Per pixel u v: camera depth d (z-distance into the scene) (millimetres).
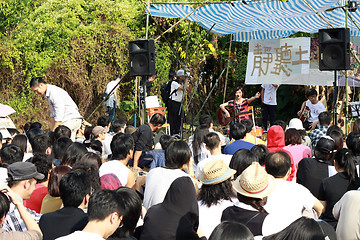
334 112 7926
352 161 4207
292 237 2258
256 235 3195
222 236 2092
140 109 11070
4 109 7555
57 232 3176
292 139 5840
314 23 10383
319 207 3746
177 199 3254
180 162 4039
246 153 4289
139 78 12055
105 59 13383
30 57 12641
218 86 15953
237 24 10969
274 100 11711
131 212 3006
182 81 11078
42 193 4238
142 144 6711
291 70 9758
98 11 13297
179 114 10797
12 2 13188
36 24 12859
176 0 12844
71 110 8148
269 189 3273
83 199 3299
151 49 7914
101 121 8148
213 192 3684
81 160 4523
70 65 12961
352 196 3361
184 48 14547
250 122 6484
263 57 9969
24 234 2951
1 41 12719
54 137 6539
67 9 13039
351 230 3283
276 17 9758
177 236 3207
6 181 3627
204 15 10016
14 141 5934
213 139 5160
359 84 10594
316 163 4801
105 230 2789
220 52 15312
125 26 13477
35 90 7836
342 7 8250
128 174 4676
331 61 7875
